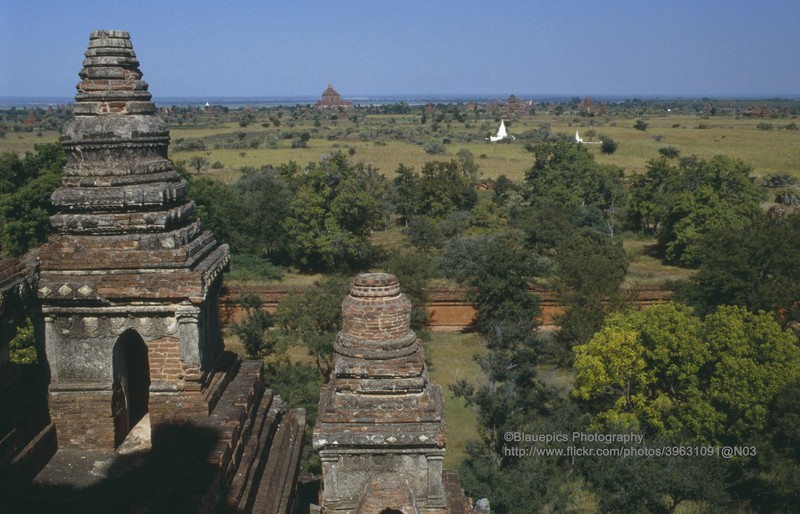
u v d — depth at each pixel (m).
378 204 61.81
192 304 11.07
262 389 14.06
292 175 78.62
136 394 12.75
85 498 9.71
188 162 106.50
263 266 57.34
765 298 34.69
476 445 25.17
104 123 11.19
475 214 64.12
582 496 23.20
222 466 10.26
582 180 77.38
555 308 42.72
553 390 28.70
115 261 11.01
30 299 10.53
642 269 58.75
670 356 25.92
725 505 23.11
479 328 43.62
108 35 11.30
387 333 12.70
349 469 12.67
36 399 10.81
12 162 52.41
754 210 60.50
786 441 23.58
